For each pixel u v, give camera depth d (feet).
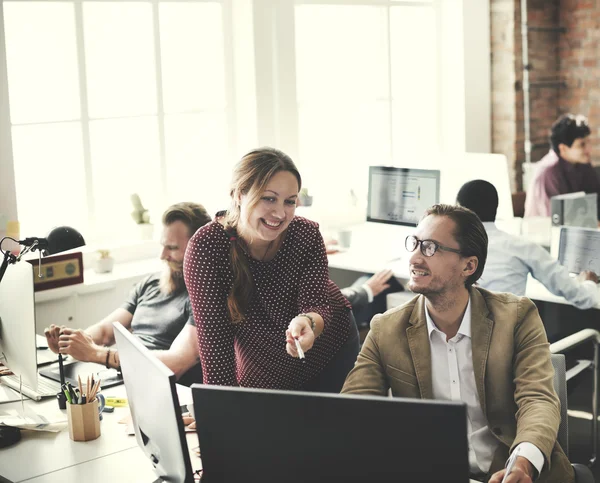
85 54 14.73
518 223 15.88
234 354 8.18
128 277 14.32
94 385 8.09
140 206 15.52
